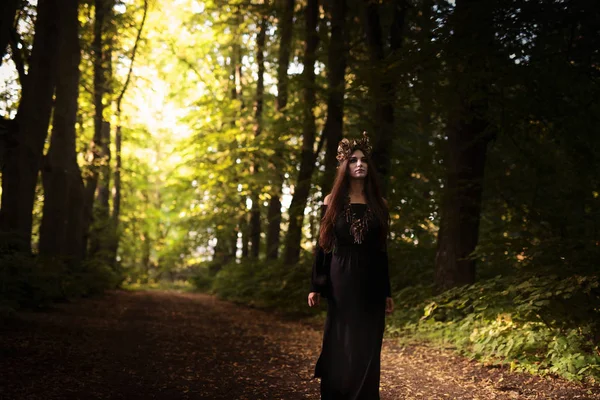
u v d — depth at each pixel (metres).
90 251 22.66
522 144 9.46
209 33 24.42
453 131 9.52
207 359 6.73
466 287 8.33
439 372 6.29
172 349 7.23
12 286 9.52
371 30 12.43
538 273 6.60
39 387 4.70
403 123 13.41
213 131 22.61
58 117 14.23
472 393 5.30
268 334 9.75
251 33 22.53
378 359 4.18
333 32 14.37
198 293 27.77
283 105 20.25
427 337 8.30
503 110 8.34
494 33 7.47
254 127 21.95
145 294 21.00
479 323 7.64
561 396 5.06
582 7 6.87
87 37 18.78
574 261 6.62
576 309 6.06
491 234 9.80
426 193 12.93
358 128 13.27
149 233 42.38
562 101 7.67
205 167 22.52
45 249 13.99
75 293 13.33
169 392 5.02
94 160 19.28
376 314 4.25
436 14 8.08
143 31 22.94
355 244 4.28
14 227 10.76
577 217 8.48
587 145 7.92
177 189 25.45
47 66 11.23
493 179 10.72
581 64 7.45
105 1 18.77
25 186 10.91
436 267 9.66
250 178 20.53
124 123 21.97
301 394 5.26
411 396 5.22
